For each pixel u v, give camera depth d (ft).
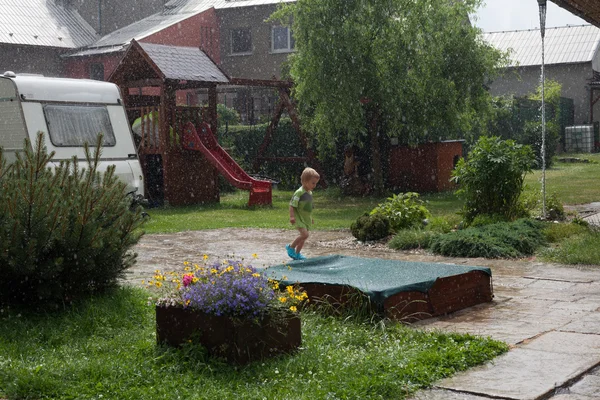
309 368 17.08
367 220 42.88
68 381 16.35
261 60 124.88
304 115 80.43
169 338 18.49
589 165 111.86
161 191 75.51
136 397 15.51
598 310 24.07
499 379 16.52
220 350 17.56
